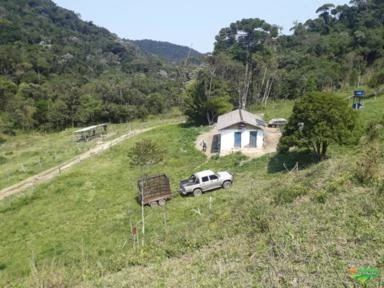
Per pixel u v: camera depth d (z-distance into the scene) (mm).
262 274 9336
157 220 25156
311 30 131750
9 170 46469
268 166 32156
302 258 9602
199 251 13359
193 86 64625
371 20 107250
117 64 177000
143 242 18844
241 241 12633
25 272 20516
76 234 25453
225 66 78250
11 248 25141
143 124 73125
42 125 83812
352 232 10422
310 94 28938
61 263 19859
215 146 42781
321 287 8141
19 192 36562
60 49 148625
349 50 94562
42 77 110688
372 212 11352
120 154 45156
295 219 12562
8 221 29844
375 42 90750
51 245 24312
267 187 20266
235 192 27000
